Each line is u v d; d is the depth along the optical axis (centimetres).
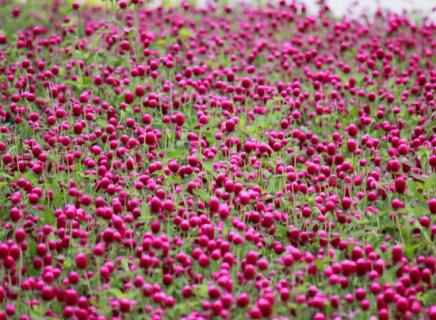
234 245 259
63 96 328
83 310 242
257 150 299
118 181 286
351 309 251
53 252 262
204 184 291
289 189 284
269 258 267
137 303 246
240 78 356
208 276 257
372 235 267
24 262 262
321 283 253
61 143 294
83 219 266
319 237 268
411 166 291
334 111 342
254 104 335
